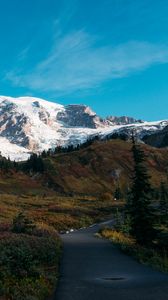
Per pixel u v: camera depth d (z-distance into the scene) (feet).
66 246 123.03
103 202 434.71
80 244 130.62
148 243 136.98
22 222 129.39
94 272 67.97
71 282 56.80
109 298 44.83
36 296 43.34
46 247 85.76
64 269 72.02
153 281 56.65
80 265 78.23
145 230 138.41
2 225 134.21
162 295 45.60
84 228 228.43
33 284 47.83
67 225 227.61
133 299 43.91
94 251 108.78
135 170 144.56
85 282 56.65
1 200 350.64
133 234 141.59
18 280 50.42
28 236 100.27
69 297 45.75
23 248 72.90
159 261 86.94
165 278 59.72
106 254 100.94
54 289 51.08
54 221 226.38
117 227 197.36
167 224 156.97
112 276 62.90
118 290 49.67
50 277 56.95
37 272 56.70
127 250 105.19
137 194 141.79
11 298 41.68
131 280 58.18
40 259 74.84
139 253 98.37
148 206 140.56
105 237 160.25
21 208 294.05
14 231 123.24
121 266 76.64
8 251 66.39
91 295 46.73
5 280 48.85
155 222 141.49
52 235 129.90
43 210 294.05
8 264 58.49
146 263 81.51
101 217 300.20
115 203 417.08
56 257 83.66
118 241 139.33
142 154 145.38
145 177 143.13
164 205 162.30
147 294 46.47
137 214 140.15
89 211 320.09
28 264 61.57
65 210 302.66
